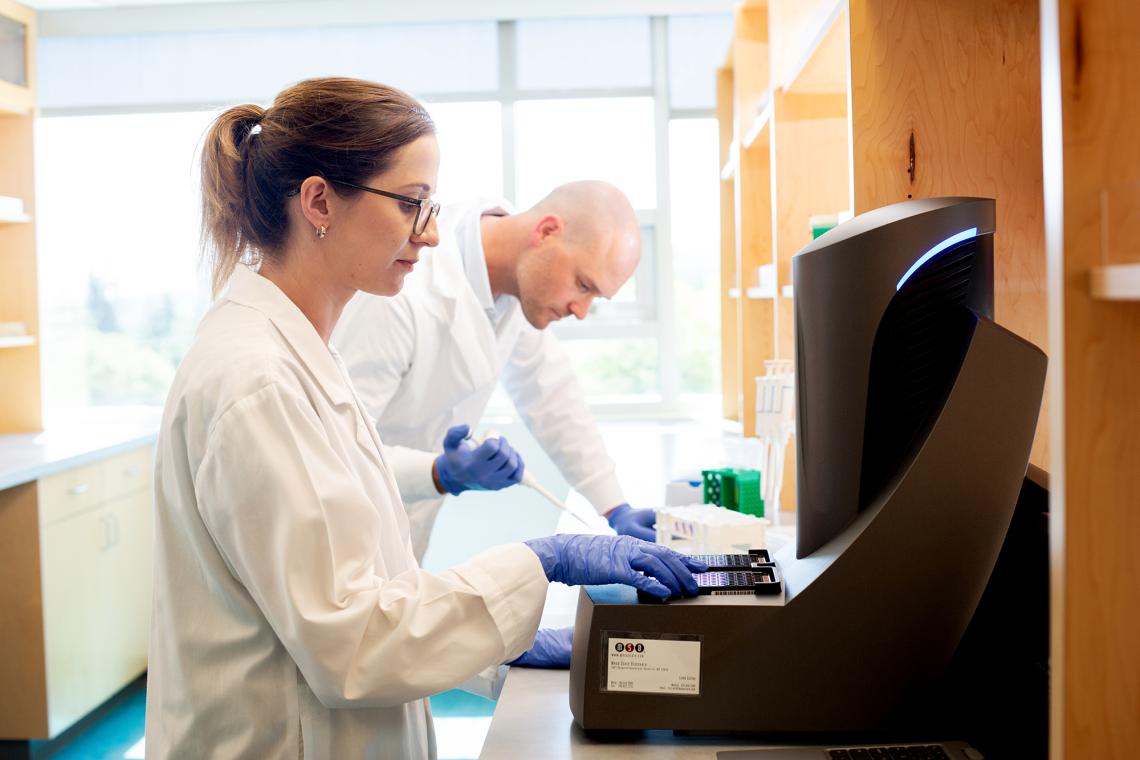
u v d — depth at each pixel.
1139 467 0.72
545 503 4.40
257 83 4.50
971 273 1.07
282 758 1.10
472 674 1.06
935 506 1.03
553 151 4.55
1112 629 0.73
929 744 1.03
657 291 4.61
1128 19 0.71
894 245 1.05
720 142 4.10
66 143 4.55
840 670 1.05
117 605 3.60
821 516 1.11
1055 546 0.74
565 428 2.44
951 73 1.41
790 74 2.14
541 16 4.39
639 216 4.56
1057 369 0.73
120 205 4.57
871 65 1.41
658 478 3.07
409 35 4.49
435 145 1.17
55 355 4.64
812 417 1.10
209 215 1.20
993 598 1.08
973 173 1.42
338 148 1.11
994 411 1.01
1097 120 0.71
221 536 1.03
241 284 1.17
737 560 1.21
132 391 4.66
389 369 1.98
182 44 4.49
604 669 1.06
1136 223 0.66
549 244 2.08
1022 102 1.41
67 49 4.50
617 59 4.50
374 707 1.12
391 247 1.16
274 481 0.99
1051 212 0.73
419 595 1.06
